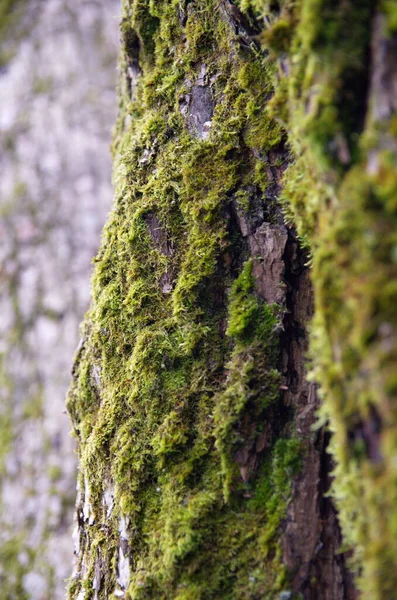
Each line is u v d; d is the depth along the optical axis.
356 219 1.01
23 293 1.85
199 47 1.16
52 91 2.08
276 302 1.12
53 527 1.60
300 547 1.08
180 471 1.11
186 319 1.13
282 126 1.12
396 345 0.99
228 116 1.15
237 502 1.09
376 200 1.00
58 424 1.71
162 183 1.15
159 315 1.14
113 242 1.17
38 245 1.89
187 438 1.11
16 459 1.70
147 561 1.10
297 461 1.09
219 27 1.16
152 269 1.15
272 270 1.12
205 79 1.16
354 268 1.01
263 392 1.10
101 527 1.14
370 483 1.01
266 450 1.10
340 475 1.05
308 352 1.09
